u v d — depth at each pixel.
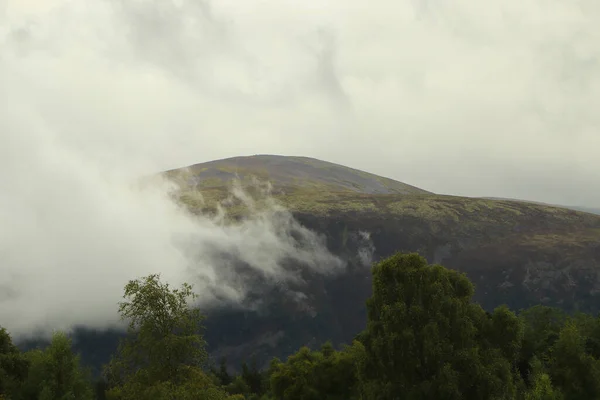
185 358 42.00
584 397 62.19
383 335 51.66
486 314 61.50
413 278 51.66
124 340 42.22
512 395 52.12
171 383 39.47
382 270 53.22
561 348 65.19
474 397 48.84
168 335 40.59
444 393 46.94
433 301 50.59
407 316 50.16
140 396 39.28
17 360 66.69
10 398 63.62
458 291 55.19
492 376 49.19
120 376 41.84
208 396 40.66
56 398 68.56
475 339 55.72
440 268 52.94
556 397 58.56
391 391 49.38
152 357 40.38
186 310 42.81
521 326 57.28
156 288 41.78
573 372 63.22
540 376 59.31
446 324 49.97
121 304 42.06
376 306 53.38
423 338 49.03
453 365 49.16
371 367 52.53
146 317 41.06
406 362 49.16
